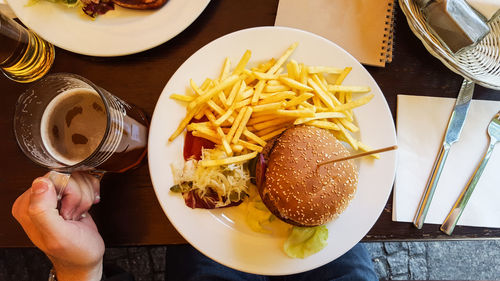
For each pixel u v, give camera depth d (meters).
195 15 0.47
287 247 0.43
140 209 0.47
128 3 0.47
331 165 0.42
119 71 0.49
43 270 0.79
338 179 0.42
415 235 0.46
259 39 0.47
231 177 0.44
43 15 0.47
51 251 0.39
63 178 0.39
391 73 0.50
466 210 0.47
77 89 0.41
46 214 0.36
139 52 0.48
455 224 0.46
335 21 0.50
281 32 0.47
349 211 0.44
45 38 0.46
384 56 0.49
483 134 0.48
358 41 0.49
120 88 0.49
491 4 0.47
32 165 0.47
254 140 0.46
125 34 0.47
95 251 0.42
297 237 0.43
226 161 0.43
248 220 0.45
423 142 0.48
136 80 0.49
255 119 0.46
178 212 0.44
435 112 0.49
